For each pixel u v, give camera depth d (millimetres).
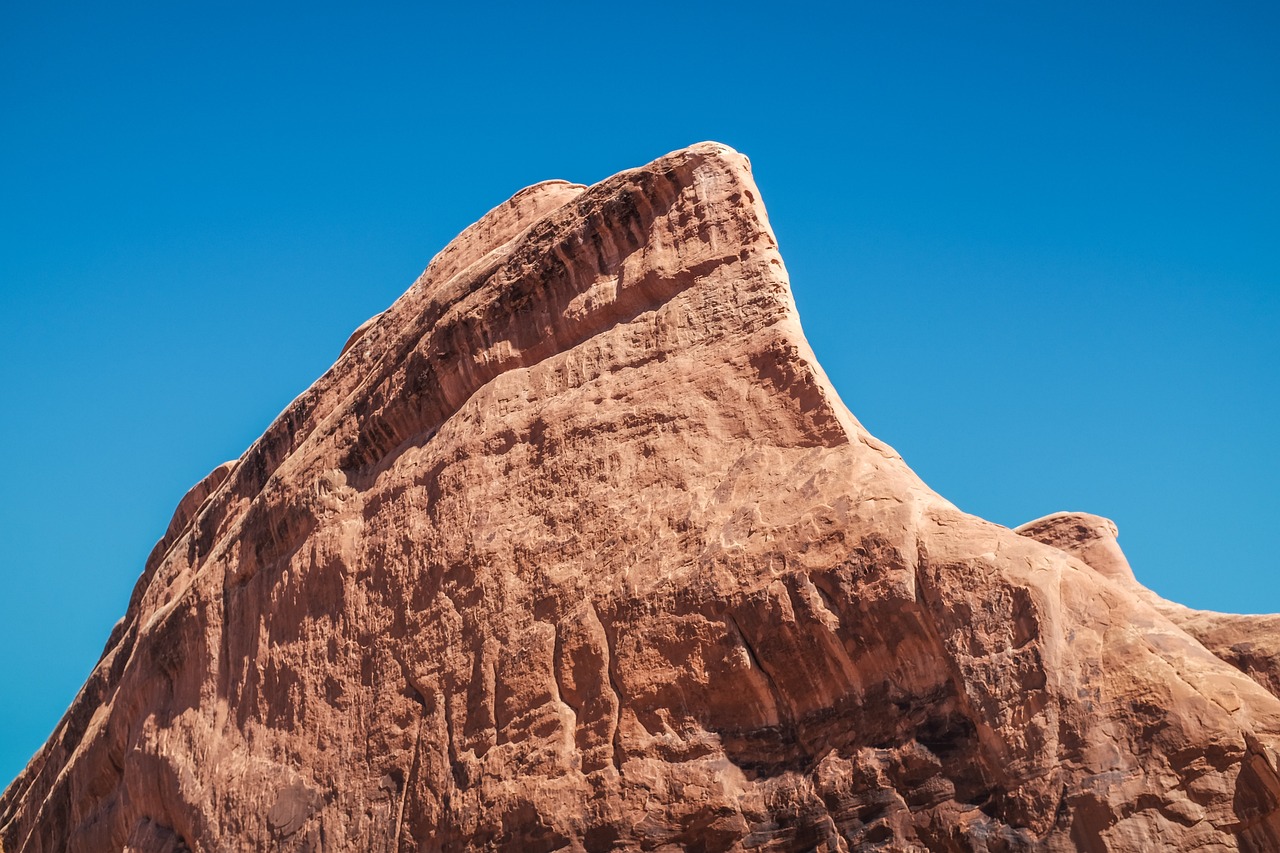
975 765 13438
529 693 16469
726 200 18250
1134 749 12719
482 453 18812
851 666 14547
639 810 15023
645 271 18469
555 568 17125
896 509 14836
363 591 19297
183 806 20438
